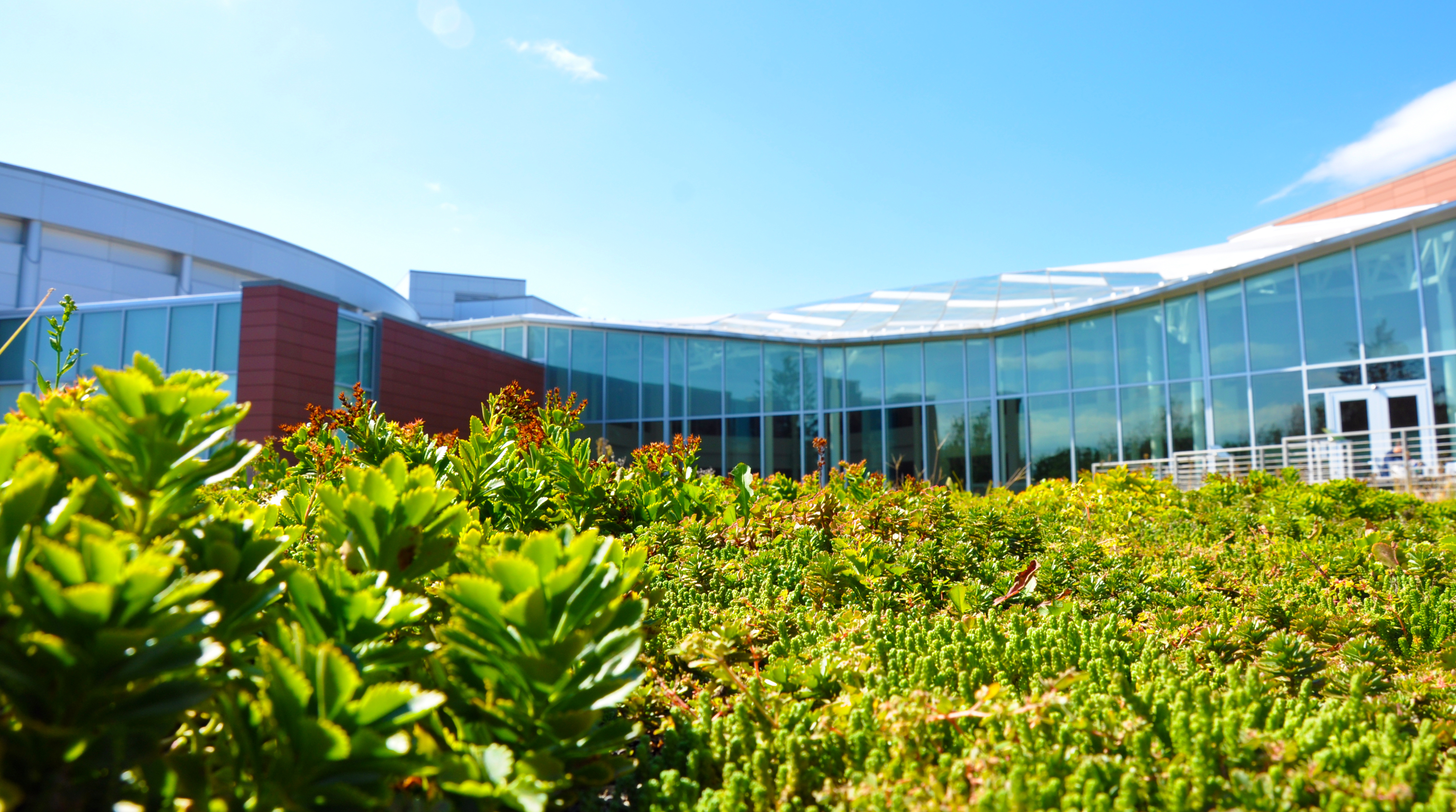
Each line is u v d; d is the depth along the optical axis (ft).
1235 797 4.06
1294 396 50.29
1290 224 97.09
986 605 8.39
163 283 105.50
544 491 10.44
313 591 3.84
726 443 66.44
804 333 65.10
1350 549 10.74
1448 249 46.62
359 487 4.68
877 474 14.35
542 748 3.88
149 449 3.43
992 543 10.64
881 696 5.38
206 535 3.67
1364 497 17.02
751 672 6.27
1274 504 16.94
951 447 60.75
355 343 58.23
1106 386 56.65
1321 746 4.61
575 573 3.72
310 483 11.03
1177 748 4.57
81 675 2.74
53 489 3.54
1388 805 3.81
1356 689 5.17
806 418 64.90
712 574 9.39
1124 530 14.47
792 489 15.25
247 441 3.83
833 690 5.74
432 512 4.72
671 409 68.44
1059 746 4.46
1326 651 6.93
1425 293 47.06
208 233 108.58
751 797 4.39
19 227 95.45
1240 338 52.47
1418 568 9.25
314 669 3.34
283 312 52.70
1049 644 6.55
